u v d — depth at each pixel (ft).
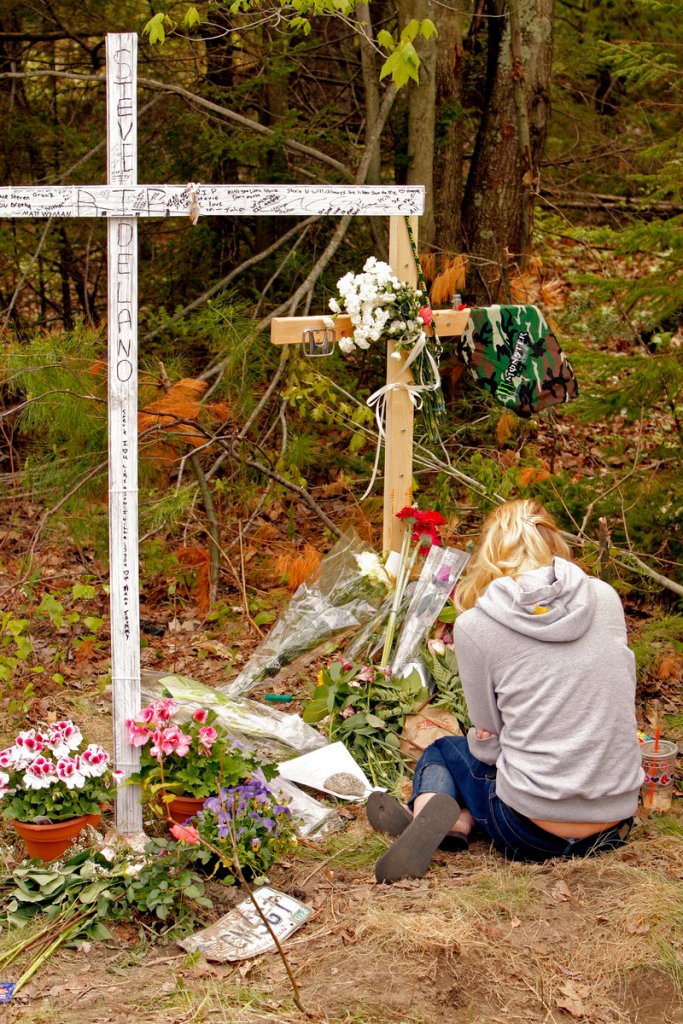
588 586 9.99
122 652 10.72
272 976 8.50
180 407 16.96
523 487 17.80
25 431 17.48
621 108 31.73
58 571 18.38
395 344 13.84
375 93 21.86
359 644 13.78
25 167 26.37
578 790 9.44
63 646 16.15
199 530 18.45
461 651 9.93
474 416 23.13
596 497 18.57
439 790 10.37
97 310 27.91
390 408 14.01
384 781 11.86
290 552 17.37
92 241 26.32
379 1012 7.95
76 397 16.35
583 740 9.51
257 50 23.38
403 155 23.13
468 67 25.86
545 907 9.16
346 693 12.75
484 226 24.49
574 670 9.63
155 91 23.49
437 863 10.23
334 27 27.50
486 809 10.18
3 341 18.10
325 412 18.63
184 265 26.16
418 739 12.25
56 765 9.97
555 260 33.06
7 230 25.18
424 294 13.67
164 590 18.45
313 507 18.15
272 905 9.50
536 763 9.62
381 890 9.65
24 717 13.58
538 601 9.80
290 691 14.42
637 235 18.31
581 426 25.48
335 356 21.18
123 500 10.75
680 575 17.74
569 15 32.96
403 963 8.48
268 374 20.65
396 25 25.08
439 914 9.05
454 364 22.74
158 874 9.61
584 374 20.43
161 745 10.26
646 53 21.01
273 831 10.16
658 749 11.35
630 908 8.96
